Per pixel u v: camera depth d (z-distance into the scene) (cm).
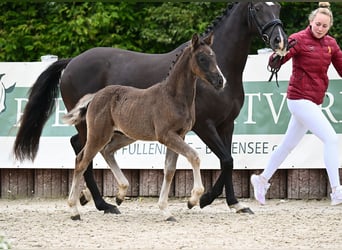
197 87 1255
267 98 1486
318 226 1112
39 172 1580
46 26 2044
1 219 1214
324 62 1231
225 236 1027
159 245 960
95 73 1333
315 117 1223
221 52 1276
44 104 1373
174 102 1139
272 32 1234
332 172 1212
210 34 1148
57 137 1546
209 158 1489
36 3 2070
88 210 1369
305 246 955
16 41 2038
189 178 1527
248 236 1027
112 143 1259
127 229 1093
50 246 959
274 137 1480
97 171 1557
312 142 1473
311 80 1230
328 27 1225
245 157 1486
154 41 2030
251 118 1488
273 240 998
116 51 1343
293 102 1237
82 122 1312
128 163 1518
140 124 1166
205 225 1129
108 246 956
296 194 1503
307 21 1966
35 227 1120
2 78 1573
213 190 1282
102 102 1195
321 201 1484
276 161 1269
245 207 1274
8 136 1566
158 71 1288
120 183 1258
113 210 1288
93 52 1349
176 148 1132
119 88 1202
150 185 1540
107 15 1984
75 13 2006
